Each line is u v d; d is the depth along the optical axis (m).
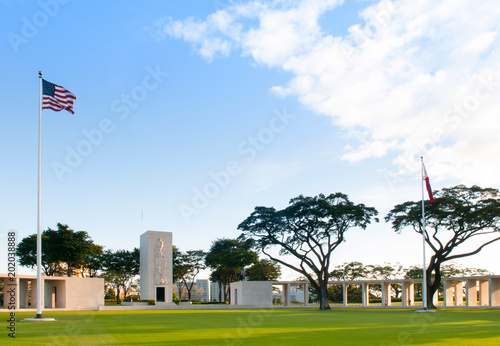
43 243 82.56
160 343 19.64
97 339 21.05
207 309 68.50
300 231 70.06
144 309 66.44
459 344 19.59
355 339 21.59
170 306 69.50
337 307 77.75
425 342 20.36
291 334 24.05
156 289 73.31
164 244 75.19
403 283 81.75
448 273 107.62
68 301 66.19
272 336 22.91
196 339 21.33
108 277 102.00
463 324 32.38
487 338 22.11
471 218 60.94
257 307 76.25
